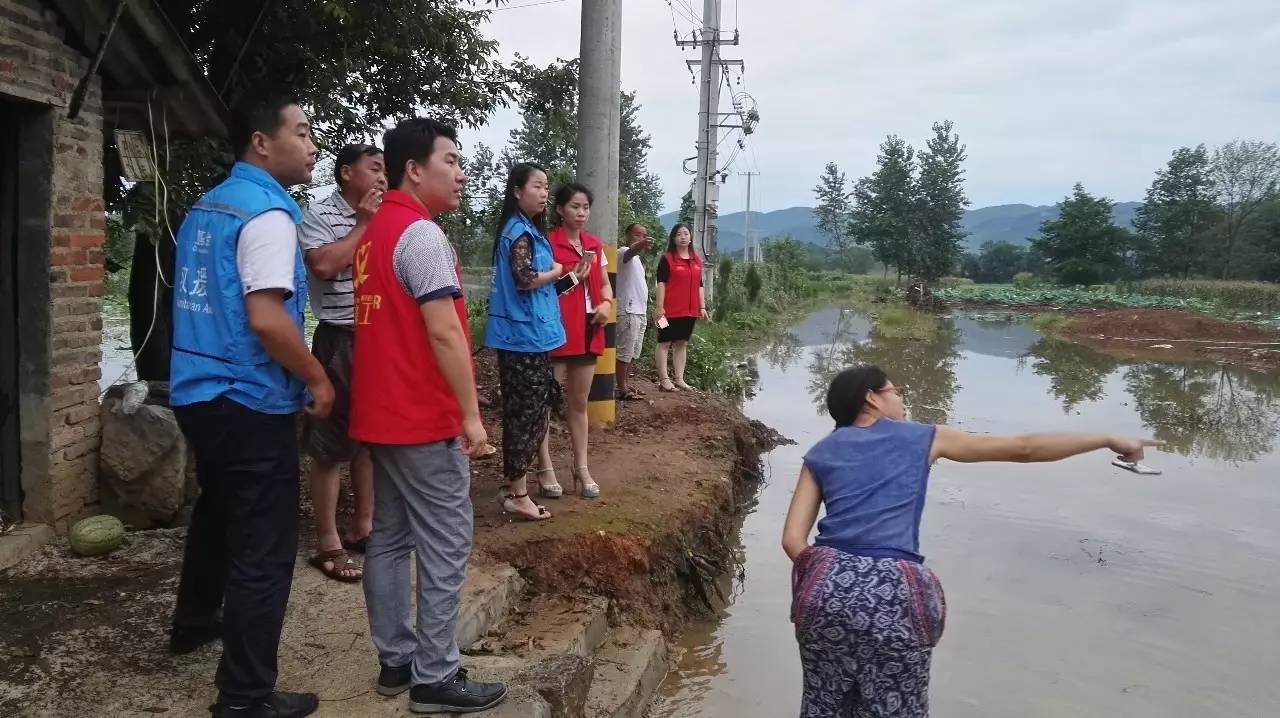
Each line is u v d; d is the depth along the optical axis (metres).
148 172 5.36
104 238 4.84
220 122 5.66
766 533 7.34
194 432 2.87
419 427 2.96
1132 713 4.58
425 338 2.95
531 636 4.34
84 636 3.56
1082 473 9.37
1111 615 5.75
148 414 4.79
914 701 2.96
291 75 8.06
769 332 24.61
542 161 19.61
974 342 24.55
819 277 62.75
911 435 3.24
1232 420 12.50
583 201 5.77
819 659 3.04
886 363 18.58
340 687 3.24
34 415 4.47
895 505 3.11
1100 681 4.91
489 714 3.13
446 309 2.89
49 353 4.45
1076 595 6.05
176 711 3.03
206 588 3.39
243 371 2.83
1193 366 19.50
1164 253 55.38
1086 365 19.34
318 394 2.93
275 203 2.89
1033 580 6.31
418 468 3.00
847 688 3.01
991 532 7.33
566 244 5.79
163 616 3.77
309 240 4.16
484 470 6.43
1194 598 6.04
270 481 2.89
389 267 2.95
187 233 2.97
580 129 7.25
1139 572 6.48
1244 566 6.64
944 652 5.21
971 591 6.09
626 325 8.87
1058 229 56.22
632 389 9.56
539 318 5.03
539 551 5.07
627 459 7.09
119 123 5.39
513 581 4.75
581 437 5.91
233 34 7.52
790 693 4.79
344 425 4.13
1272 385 16.47
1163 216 55.94
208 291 2.87
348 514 5.26
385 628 3.17
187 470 4.98
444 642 3.10
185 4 7.36
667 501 6.07
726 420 8.98
